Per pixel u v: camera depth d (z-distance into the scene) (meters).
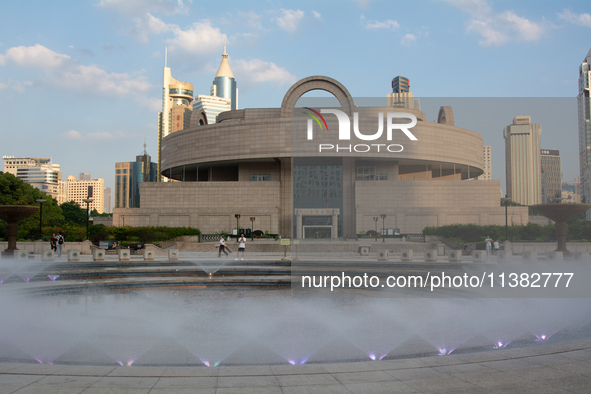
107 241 35.34
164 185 64.94
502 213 42.22
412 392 5.71
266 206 63.56
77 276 19.94
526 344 9.05
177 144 68.62
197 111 71.00
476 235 23.56
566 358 7.14
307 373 6.50
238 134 63.22
